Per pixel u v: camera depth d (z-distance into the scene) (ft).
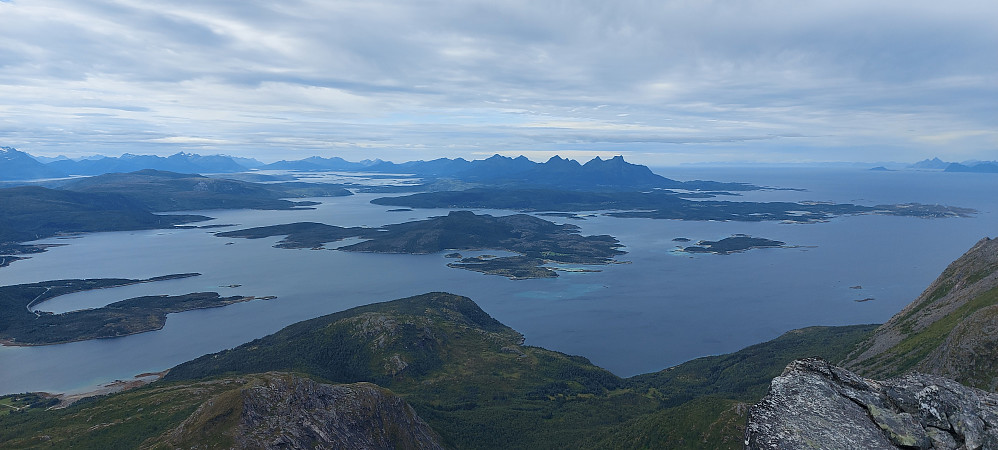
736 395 570.87
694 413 426.92
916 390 108.88
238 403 341.62
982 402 103.60
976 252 630.33
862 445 95.09
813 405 106.93
